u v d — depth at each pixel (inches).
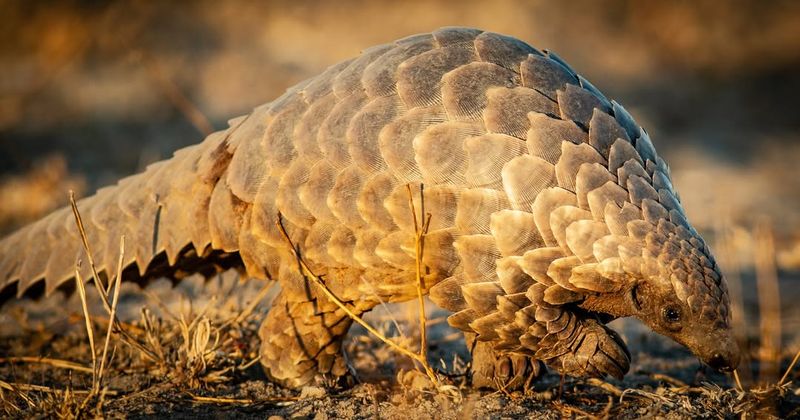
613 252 383.9
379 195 395.5
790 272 768.9
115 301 423.8
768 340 548.7
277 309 453.7
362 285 417.1
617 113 417.7
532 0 1807.3
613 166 394.9
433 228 391.9
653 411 415.2
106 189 497.4
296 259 419.8
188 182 449.4
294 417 411.5
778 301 674.2
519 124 390.9
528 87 402.3
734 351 391.9
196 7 1625.2
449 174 388.2
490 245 387.5
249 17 1641.2
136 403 430.9
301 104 422.9
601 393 460.4
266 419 413.7
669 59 1809.8
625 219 386.6
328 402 429.4
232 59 1497.3
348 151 401.1
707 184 1125.1
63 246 490.0
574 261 385.4
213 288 613.0
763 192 1092.5
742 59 1827.0
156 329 497.4
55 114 1257.4
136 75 1407.5
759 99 1625.2
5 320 596.1
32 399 438.6
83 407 406.6
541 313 398.6
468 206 387.2
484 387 449.7
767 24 1943.9
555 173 385.7
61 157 1019.3
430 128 392.2
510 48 416.2
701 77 1742.1
